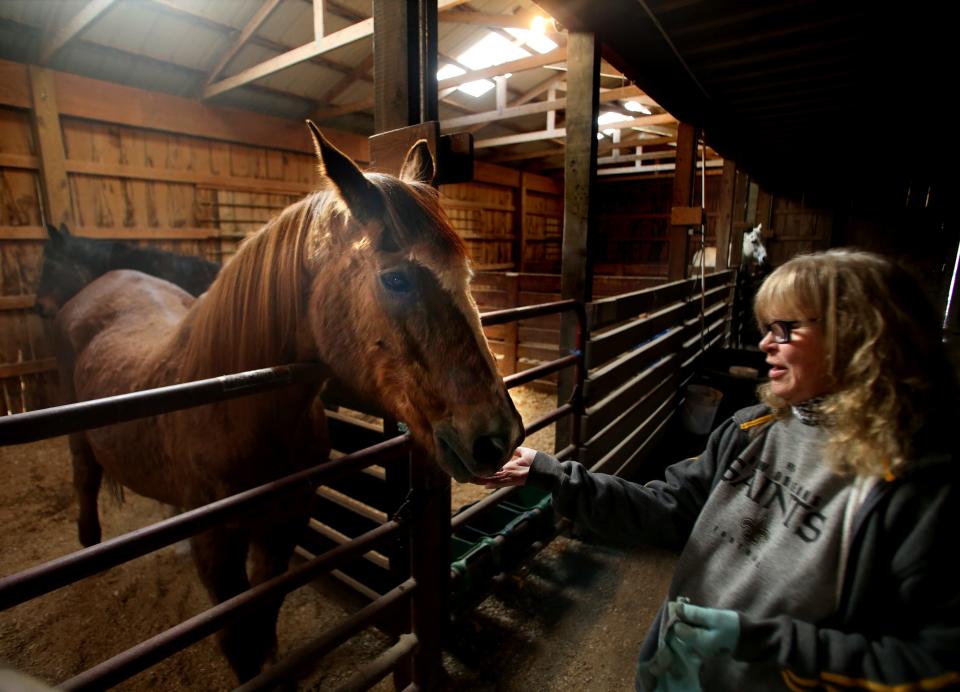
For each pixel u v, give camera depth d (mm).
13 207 4199
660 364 3555
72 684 830
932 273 7527
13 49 4004
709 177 10758
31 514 2996
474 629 2031
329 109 6312
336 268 1086
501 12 5859
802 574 711
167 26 4336
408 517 1466
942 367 658
